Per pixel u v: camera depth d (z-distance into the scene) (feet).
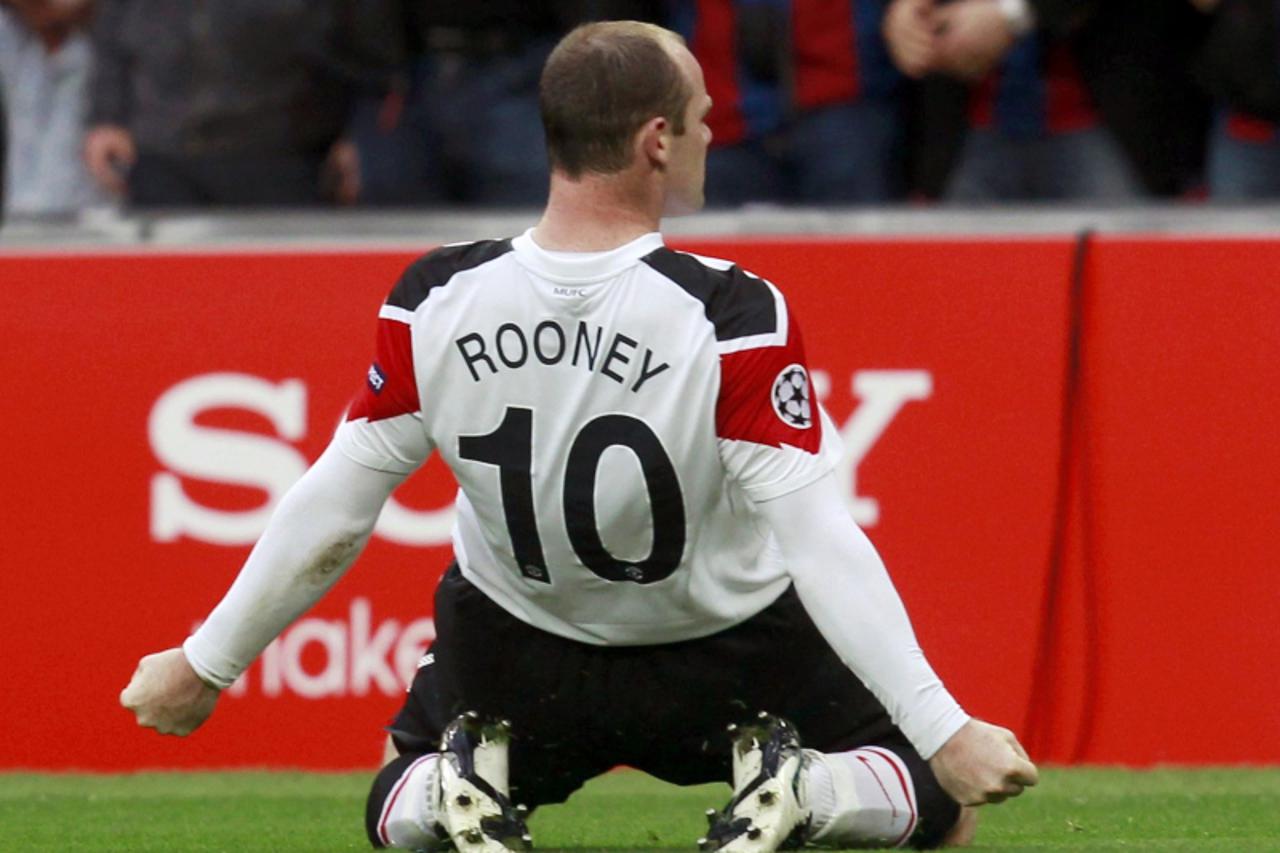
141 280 58.65
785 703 34.24
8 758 58.34
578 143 31.58
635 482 31.55
